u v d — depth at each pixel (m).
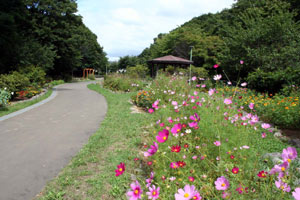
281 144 4.36
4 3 16.34
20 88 11.39
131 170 3.07
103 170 3.16
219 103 3.96
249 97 8.36
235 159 2.48
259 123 5.55
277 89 10.27
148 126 5.09
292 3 18.08
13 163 3.48
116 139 4.53
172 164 2.00
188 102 4.55
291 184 1.67
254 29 13.41
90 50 49.72
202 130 3.22
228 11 27.03
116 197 2.49
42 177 3.02
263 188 1.63
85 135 5.02
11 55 14.32
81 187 2.73
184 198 1.20
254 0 20.45
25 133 5.16
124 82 16.34
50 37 23.20
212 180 1.96
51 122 6.32
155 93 7.79
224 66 15.25
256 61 12.76
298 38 12.16
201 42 28.31
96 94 14.55
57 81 27.22
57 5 24.19
